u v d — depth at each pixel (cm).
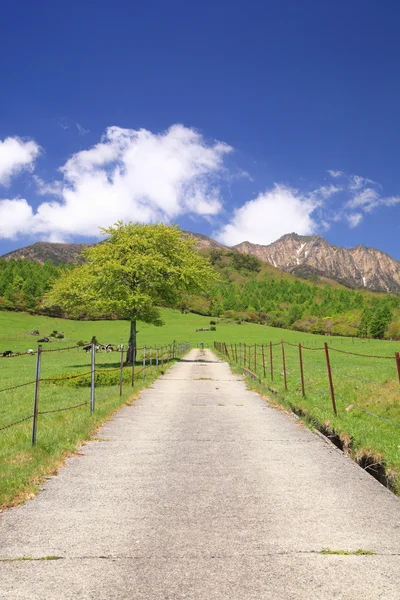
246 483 693
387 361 3772
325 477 726
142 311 4134
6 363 4953
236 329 14650
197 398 1761
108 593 380
